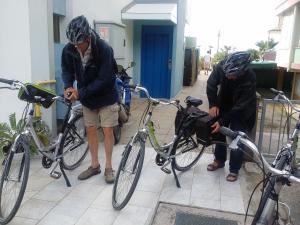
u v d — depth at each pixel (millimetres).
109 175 3766
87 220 3035
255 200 3521
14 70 4441
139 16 8633
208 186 3816
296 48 10289
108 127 3686
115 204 3189
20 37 4340
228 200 3508
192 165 4273
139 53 10023
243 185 3877
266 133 6027
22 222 2961
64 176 3654
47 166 3637
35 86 3238
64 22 5574
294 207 3400
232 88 3783
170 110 8344
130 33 9578
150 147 5066
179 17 10219
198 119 3570
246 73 3658
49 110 4598
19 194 2766
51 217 3061
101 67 3398
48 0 4496
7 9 4297
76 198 3416
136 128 6312
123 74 5578
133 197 3484
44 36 4523
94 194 3512
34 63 4426
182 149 3861
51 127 4660
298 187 3818
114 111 3666
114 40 7035
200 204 3408
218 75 3850
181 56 11875
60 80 5207
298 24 10539
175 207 3355
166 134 6094
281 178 1873
